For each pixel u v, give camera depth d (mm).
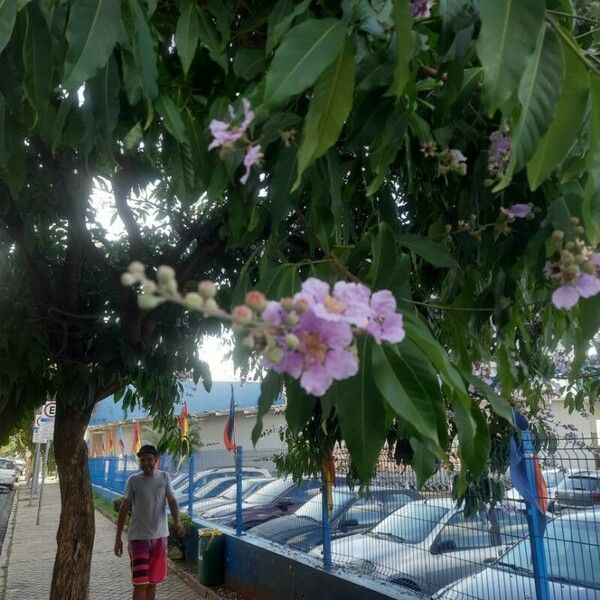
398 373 1215
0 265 4109
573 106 1348
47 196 3820
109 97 1710
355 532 4906
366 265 1838
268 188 1970
